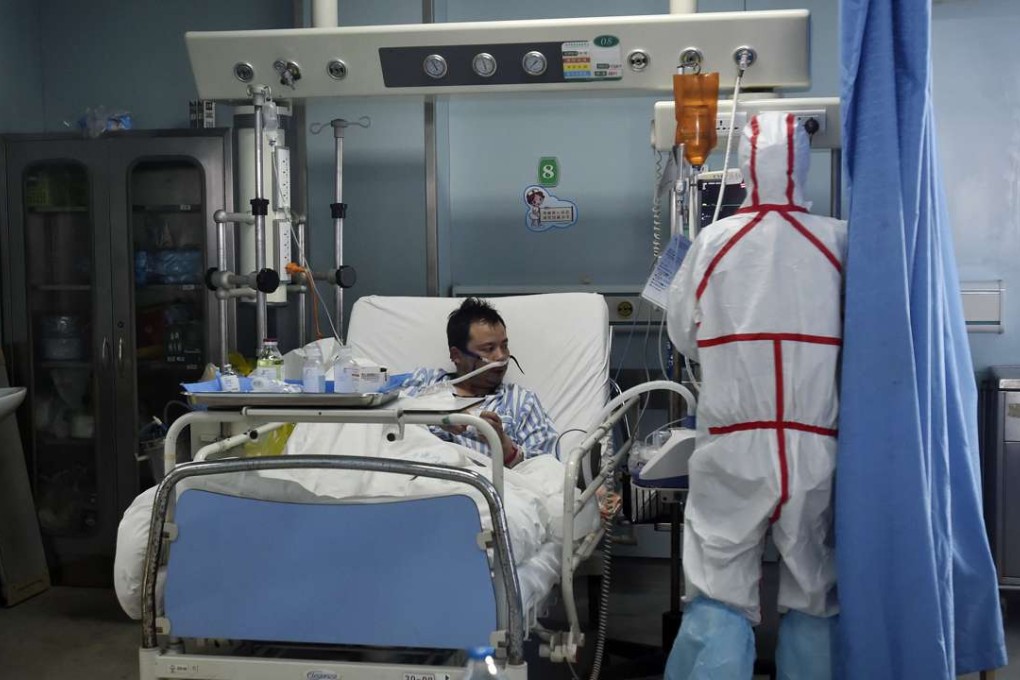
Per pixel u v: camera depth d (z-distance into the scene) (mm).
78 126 3834
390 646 1894
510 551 1788
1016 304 3602
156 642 1908
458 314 2949
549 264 3953
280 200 2877
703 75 2584
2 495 3516
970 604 2320
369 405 1848
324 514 1841
